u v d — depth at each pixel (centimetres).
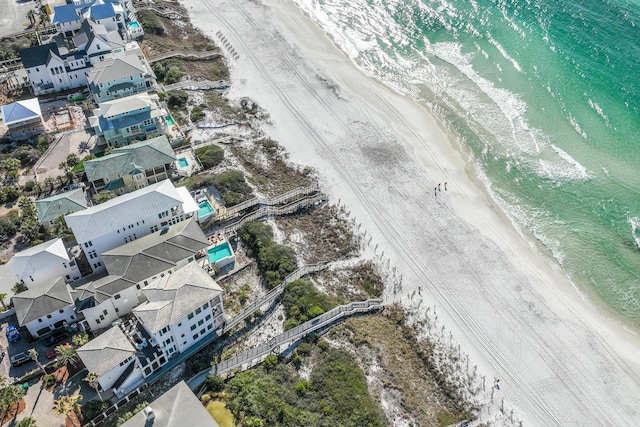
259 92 12219
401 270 8444
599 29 13588
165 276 7094
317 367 6938
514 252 8781
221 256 8388
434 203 9631
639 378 7069
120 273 7262
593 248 8838
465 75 12762
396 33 14450
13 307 7375
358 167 10350
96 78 10800
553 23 13975
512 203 9681
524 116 11456
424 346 7356
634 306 8006
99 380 6194
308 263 8444
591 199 9644
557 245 8906
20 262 7388
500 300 8019
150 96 10956
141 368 6425
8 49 12962
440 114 11725
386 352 7200
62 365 6644
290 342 7200
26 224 8388
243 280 8138
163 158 9356
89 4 13288
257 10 15462
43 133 10531
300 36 14350
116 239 7962
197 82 12181
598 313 7912
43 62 11412
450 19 14712
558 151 10612
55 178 9531
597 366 7194
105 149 10206
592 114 11300
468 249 8806
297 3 15950
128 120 10131
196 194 9350
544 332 7600
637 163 10231
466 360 7206
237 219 9119
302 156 10544
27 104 10625
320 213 9400
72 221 7738
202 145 10544
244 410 6288
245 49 13675
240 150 10569
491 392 6850
